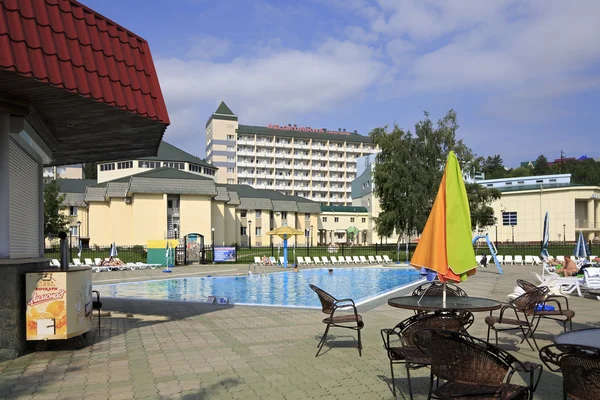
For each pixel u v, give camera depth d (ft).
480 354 13.70
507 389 13.10
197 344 27.30
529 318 35.14
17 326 24.56
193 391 18.89
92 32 24.94
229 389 19.11
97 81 24.17
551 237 207.51
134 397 18.24
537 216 212.43
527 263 114.11
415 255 22.34
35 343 26.18
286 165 394.11
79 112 26.61
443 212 21.74
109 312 39.32
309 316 37.29
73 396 18.40
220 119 376.27
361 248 182.09
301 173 396.57
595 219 212.02
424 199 136.46
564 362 12.98
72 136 33.06
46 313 25.18
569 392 13.04
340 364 22.77
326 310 25.36
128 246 182.29
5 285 24.43
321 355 24.50
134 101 26.25
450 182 21.66
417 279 83.71
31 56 21.13
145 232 186.50
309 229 256.93
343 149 408.26
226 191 212.64
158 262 113.50
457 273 20.72
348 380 20.24
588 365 12.31
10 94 23.66
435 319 19.51
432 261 21.43
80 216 211.82
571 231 203.41
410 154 143.64
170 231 191.62
